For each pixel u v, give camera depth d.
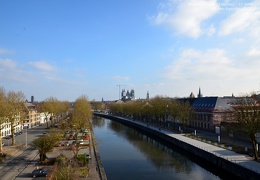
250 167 54.25
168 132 123.38
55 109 161.25
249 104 73.81
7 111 79.69
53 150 77.19
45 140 63.59
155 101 169.25
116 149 95.38
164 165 71.62
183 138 100.50
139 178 59.66
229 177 59.66
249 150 72.19
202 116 131.75
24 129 144.50
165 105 149.75
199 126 135.62
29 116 163.38
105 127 177.75
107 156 83.31
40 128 151.88
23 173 54.19
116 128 171.25
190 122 147.00
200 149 75.44
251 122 63.59
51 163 61.56
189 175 62.09
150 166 70.44
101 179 49.69
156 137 127.25
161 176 61.22
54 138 67.44
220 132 105.06
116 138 124.06
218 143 85.81
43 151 62.91
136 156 83.31
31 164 61.97
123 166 70.50
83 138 101.88
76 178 47.38
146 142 112.31
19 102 96.12
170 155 85.19
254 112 64.56
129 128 171.75
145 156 83.38
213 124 119.88
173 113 134.25
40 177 51.38
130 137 127.88
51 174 47.44
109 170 66.50
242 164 56.94
